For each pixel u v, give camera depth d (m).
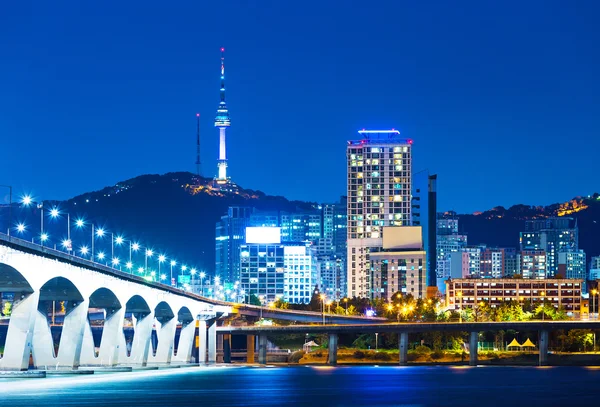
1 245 178.38
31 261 194.00
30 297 198.12
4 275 191.75
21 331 199.88
